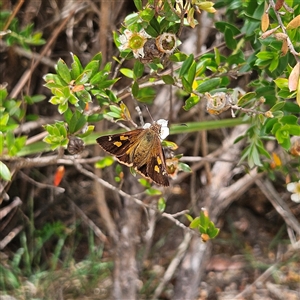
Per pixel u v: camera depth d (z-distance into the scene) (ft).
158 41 2.44
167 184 2.44
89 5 2.86
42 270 3.01
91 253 3.00
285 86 2.47
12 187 3.00
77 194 3.10
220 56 2.61
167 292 2.99
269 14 2.49
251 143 2.61
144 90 2.66
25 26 2.84
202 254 2.99
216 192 3.01
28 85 2.80
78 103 2.51
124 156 2.47
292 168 2.69
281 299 2.99
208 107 2.47
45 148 2.69
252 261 3.06
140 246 3.01
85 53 2.99
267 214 3.29
